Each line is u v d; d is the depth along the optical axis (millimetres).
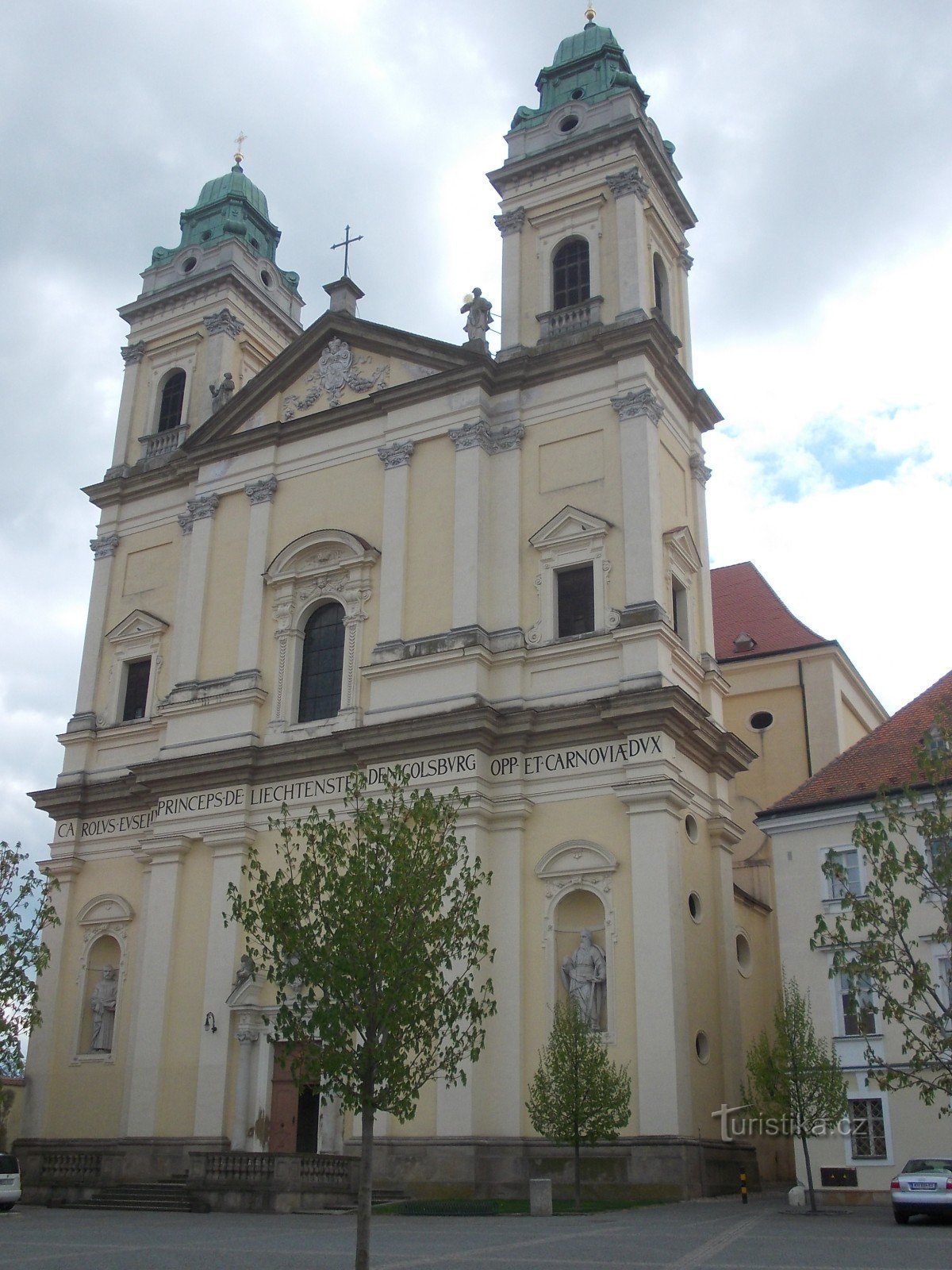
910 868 20016
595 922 29922
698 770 32469
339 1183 27828
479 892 30562
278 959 17000
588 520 32875
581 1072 25516
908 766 27781
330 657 35969
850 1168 25438
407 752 32344
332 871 17031
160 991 34281
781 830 28234
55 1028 37062
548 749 31391
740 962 34906
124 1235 20891
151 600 41062
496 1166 28328
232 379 44188
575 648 31891
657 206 39062
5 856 27797
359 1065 15945
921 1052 18844
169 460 42125
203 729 36625
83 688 41031
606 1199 27125
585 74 41031
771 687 43375
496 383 35531
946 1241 17969
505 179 38875
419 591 34250
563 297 37188
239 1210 26938
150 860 36656
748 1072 28750
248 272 45781
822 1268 14922
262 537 37875
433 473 35281
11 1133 36375
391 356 37719
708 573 36344
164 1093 33375
